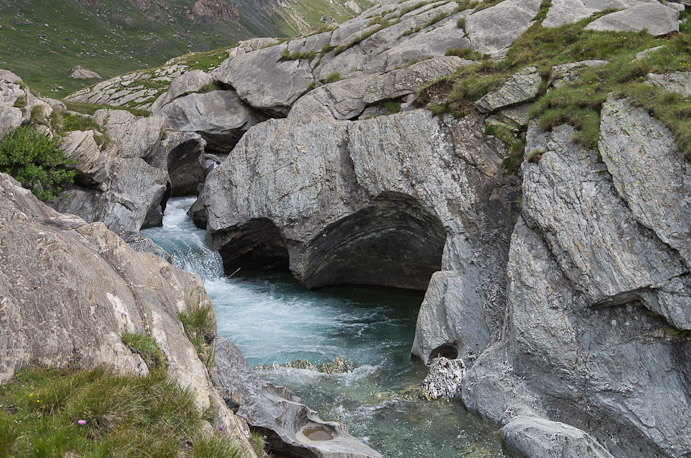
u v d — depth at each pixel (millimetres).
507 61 23609
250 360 17000
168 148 28500
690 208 12758
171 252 23516
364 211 21453
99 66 93000
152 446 6941
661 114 14516
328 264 23688
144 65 106188
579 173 15117
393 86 25766
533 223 15414
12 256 8242
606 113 15648
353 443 11234
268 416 10750
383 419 13852
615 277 13156
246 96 34469
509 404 13578
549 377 13680
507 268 15484
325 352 17859
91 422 7012
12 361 7309
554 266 14570
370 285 25438
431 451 12484
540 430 11570
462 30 28891
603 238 13727
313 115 23266
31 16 111688
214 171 24797
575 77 18891
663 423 11852
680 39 18859
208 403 8734
